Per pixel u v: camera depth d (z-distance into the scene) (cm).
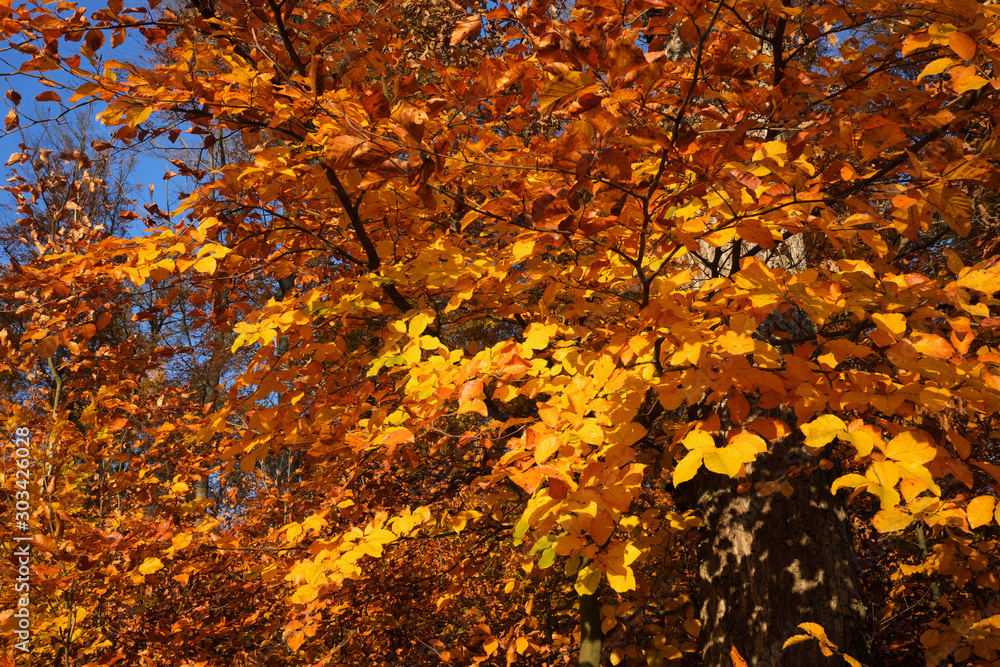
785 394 138
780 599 265
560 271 215
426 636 387
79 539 271
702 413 286
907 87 174
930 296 146
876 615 410
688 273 171
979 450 260
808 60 263
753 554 276
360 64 232
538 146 188
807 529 271
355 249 298
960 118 148
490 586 469
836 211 205
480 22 204
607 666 349
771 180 166
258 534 473
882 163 200
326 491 309
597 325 261
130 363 354
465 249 266
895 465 120
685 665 330
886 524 114
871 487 119
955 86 147
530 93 179
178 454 381
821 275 219
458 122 212
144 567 273
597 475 133
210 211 228
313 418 232
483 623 393
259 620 386
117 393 373
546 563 152
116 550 307
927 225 146
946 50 166
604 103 116
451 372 188
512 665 331
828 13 175
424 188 137
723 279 157
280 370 227
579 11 191
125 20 206
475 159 217
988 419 229
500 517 302
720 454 119
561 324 222
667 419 312
